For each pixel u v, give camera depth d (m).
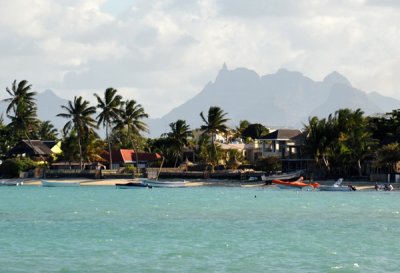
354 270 61.50
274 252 71.38
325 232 88.44
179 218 107.12
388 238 82.44
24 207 130.62
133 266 63.34
